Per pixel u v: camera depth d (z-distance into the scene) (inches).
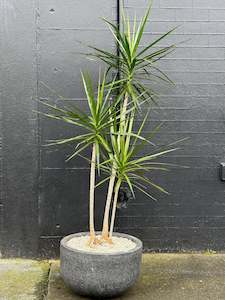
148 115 129.9
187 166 132.3
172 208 133.3
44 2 124.0
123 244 112.8
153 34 128.0
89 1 124.7
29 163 127.6
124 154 109.4
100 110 109.0
